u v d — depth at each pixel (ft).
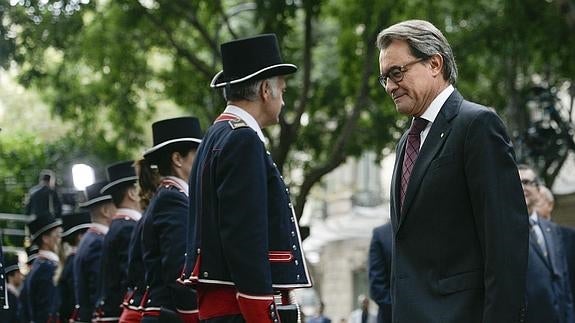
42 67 104.12
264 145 30.37
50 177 95.40
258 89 31.04
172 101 117.39
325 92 114.73
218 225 29.55
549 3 104.94
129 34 107.04
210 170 29.86
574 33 90.84
